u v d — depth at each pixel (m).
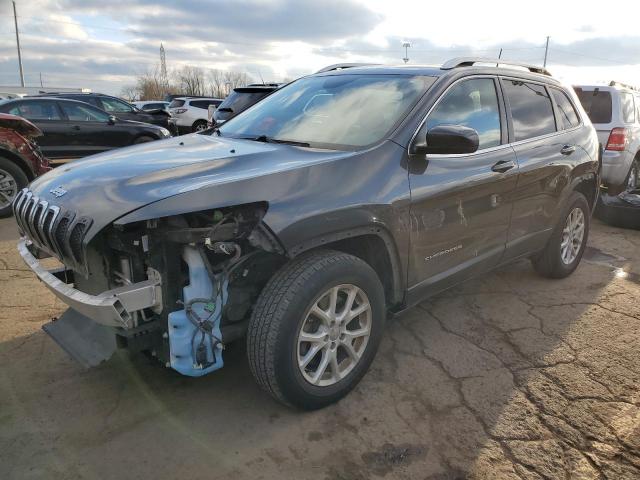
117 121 11.85
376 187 2.82
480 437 2.64
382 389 3.04
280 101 3.92
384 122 3.14
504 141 3.79
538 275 4.93
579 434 2.69
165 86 67.69
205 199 2.32
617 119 7.30
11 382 3.02
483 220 3.55
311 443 2.57
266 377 2.55
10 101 10.45
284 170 2.58
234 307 2.58
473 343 3.62
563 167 4.32
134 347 2.44
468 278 3.70
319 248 2.75
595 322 3.98
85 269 2.39
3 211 7.02
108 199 2.38
